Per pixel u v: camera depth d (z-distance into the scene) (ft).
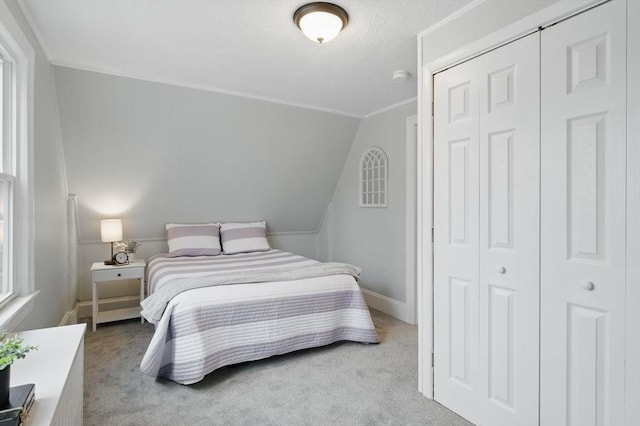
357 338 9.17
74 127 9.82
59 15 6.38
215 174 12.78
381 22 6.58
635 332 4.17
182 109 10.62
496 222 5.66
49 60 8.21
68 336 4.66
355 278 9.89
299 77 9.43
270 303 8.11
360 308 9.32
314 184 14.84
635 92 4.14
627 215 4.23
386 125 12.30
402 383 7.34
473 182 6.01
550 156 4.95
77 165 10.59
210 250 12.60
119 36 7.21
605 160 4.41
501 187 5.58
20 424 2.77
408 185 11.25
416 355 8.70
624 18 4.21
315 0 5.87
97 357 8.46
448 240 6.47
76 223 11.23
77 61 8.50
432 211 6.79
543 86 5.00
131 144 10.85
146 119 10.46
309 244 16.87
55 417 3.03
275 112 11.84
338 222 15.30
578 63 4.64
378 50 7.78
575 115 4.67
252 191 13.97
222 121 11.41
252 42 7.43
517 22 5.27
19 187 5.93
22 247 5.96
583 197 4.62
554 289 4.93
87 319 11.42
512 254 5.44
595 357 4.52
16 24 5.42
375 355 8.68
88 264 12.01
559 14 4.77
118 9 6.19
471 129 6.03
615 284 4.33
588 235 4.57
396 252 11.85
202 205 13.47
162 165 11.74
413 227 11.14
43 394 3.27
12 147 5.85
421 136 6.98
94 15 6.38
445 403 6.52
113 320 10.79
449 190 6.45
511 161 5.44
